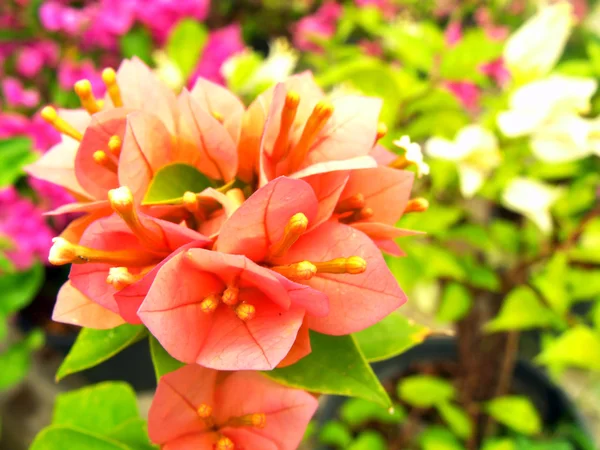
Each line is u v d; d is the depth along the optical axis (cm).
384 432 37
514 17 57
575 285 30
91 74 34
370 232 14
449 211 28
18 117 31
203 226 14
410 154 15
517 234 31
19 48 38
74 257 12
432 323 44
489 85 40
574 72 29
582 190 29
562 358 25
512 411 32
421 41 29
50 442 16
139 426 18
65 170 15
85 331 15
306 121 15
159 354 15
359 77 25
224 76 40
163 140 14
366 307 13
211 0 52
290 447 14
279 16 58
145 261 13
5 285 32
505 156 27
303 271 12
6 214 33
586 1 56
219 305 13
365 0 48
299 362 14
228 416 14
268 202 12
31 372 42
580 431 33
